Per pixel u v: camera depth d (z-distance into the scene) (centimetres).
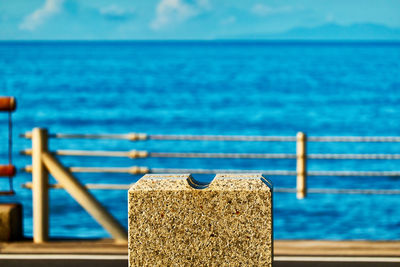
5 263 621
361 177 2488
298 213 1831
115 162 2942
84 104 5956
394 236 1554
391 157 853
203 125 4644
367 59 16462
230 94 7050
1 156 3055
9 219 705
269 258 404
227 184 406
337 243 691
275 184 2391
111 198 2031
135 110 5559
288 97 6669
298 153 857
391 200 2027
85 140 3500
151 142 3534
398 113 5172
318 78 9269
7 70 10794
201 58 17600
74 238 732
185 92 7288
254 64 13688
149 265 411
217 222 405
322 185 2353
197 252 408
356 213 1834
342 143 3519
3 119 4775
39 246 690
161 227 409
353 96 6662
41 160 718
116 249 679
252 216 404
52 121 4744
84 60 15525
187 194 406
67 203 1892
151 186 409
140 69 11569
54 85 8019
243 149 3300
